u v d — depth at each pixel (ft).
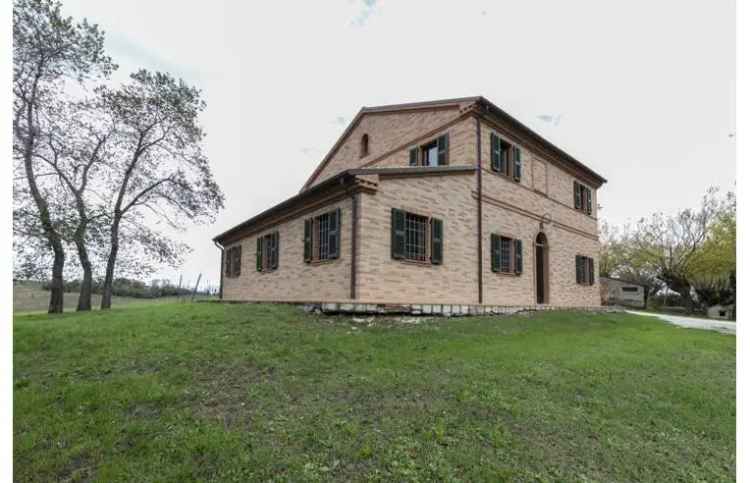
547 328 31.45
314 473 9.34
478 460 10.28
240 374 15.65
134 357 17.39
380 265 30.48
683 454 12.20
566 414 13.83
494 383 15.94
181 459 9.63
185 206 62.39
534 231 46.73
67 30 46.47
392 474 9.46
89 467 9.41
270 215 44.78
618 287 109.50
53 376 15.19
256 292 49.29
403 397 13.91
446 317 32.04
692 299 103.24
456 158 40.50
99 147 53.31
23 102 45.96
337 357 18.29
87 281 51.49
